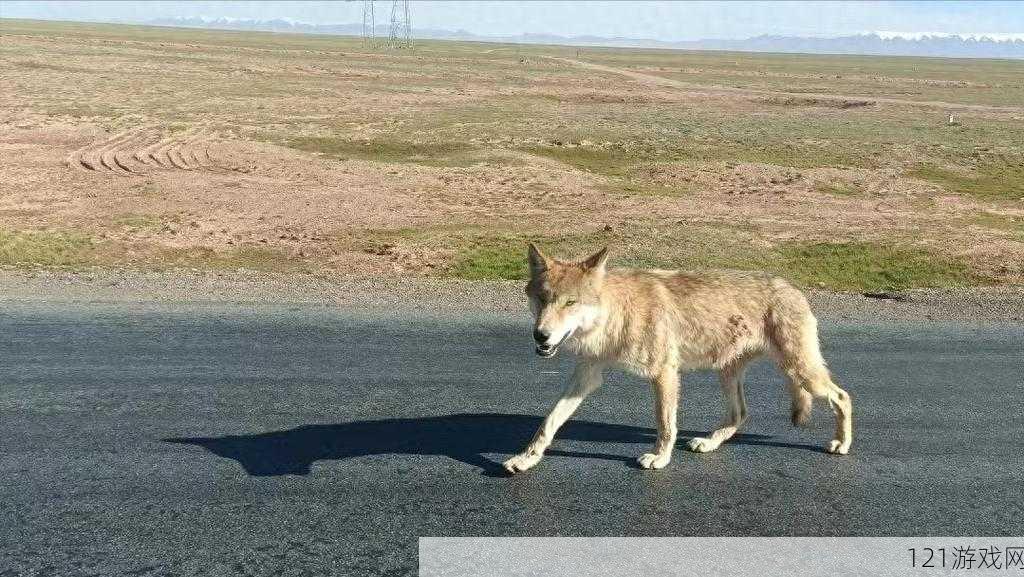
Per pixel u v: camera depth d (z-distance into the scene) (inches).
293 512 221.6
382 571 192.5
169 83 2406.5
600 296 241.9
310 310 464.8
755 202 1102.4
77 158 1227.2
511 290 537.3
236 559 196.9
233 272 576.4
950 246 807.7
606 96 2704.2
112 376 339.3
